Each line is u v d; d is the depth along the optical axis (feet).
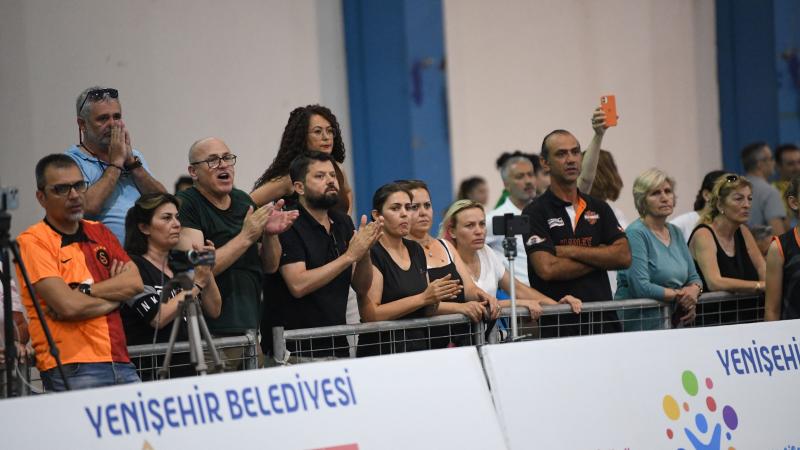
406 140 97.40
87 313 47.60
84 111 57.93
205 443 41.93
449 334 58.03
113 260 50.08
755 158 93.97
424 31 97.86
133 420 41.11
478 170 105.29
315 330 53.42
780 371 56.49
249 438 42.68
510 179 77.10
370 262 56.70
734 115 119.14
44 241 48.42
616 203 112.68
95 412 40.63
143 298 51.16
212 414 42.34
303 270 54.95
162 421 41.52
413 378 46.60
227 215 55.98
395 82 97.40
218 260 51.88
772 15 115.55
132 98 87.97
